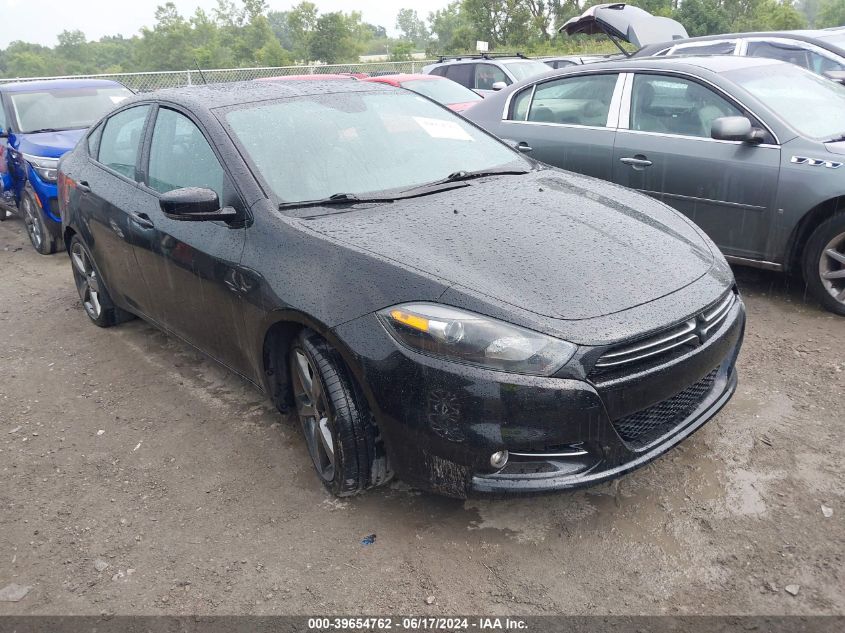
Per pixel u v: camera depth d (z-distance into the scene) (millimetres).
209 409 3822
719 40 9078
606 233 2930
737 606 2314
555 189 3441
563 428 2357
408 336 2447
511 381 2328
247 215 3094
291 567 2602
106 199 4195
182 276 3525
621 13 9547
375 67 23297
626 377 2412
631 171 5188
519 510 2824
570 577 2479
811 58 8352
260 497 3027
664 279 2674
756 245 4664
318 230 2861
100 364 4469
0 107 7887
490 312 2387
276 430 3562
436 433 2439
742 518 2709
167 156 3738
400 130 3701
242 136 3344
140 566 2658
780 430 3268
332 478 2902
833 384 3645
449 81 11758
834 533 2600
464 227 2887
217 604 2455
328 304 2641
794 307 4695
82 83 8359
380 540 2709
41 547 2795
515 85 6074
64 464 3369
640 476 2994
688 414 2779
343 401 2676
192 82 18594
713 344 2695
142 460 3367
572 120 5609
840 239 4336
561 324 2375
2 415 3873
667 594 2383
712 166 4742
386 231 2834
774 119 4566
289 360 3096
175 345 4695
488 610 2357
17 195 7438
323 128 3508
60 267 6797
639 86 5242
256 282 2949
